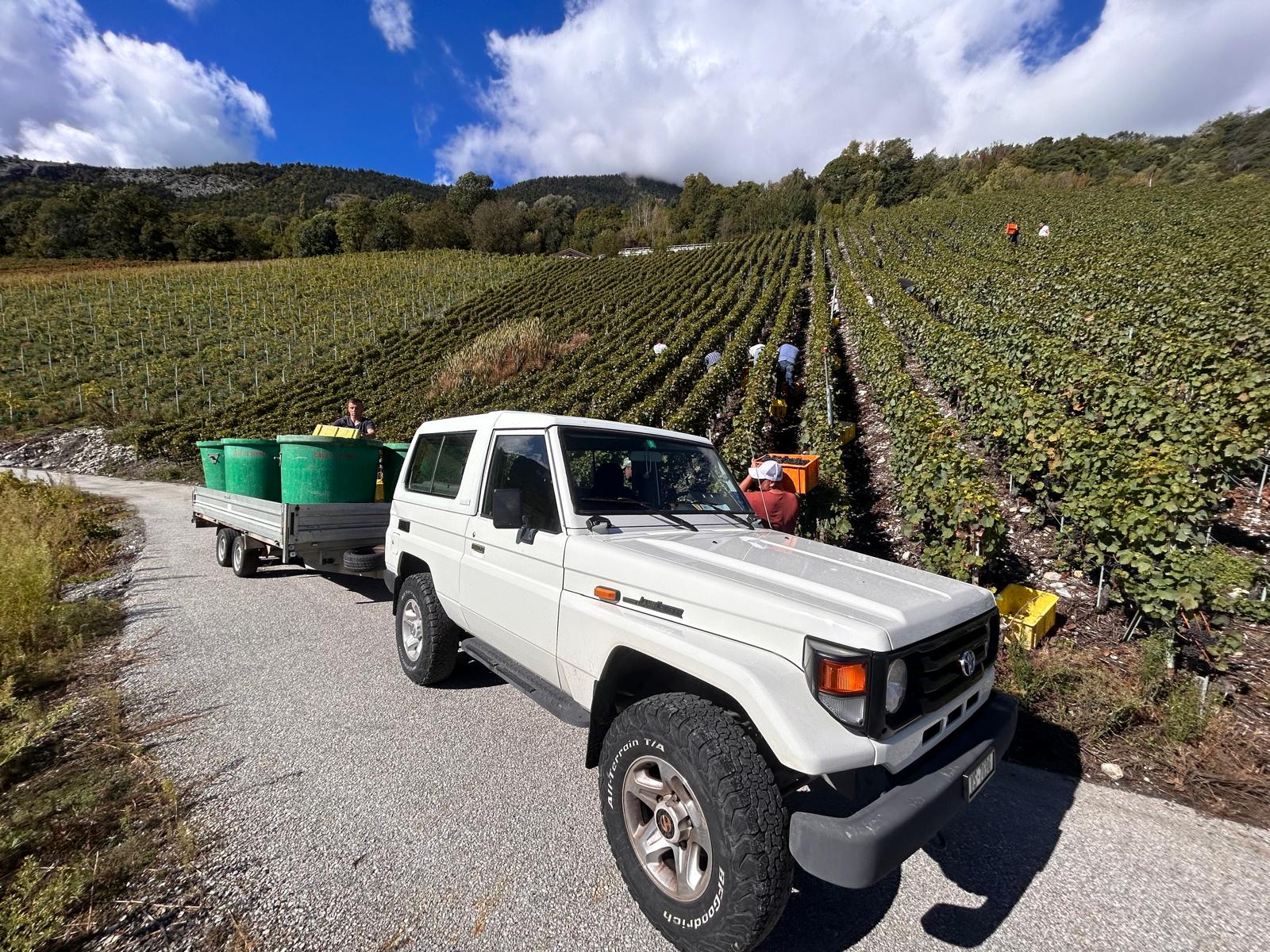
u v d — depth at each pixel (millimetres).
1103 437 6184
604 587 2746
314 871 2566
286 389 25594
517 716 3990
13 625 4809
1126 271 19703
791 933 2312
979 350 11078
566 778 3299
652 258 55750
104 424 22984
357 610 6223
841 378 16906
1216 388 8219
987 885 2561
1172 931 2309
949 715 2361
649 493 3451
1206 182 58938
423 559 4266
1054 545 6191
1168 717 3641
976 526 5512
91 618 5566
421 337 31844
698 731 2121
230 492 7465
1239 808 3062
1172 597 4414
